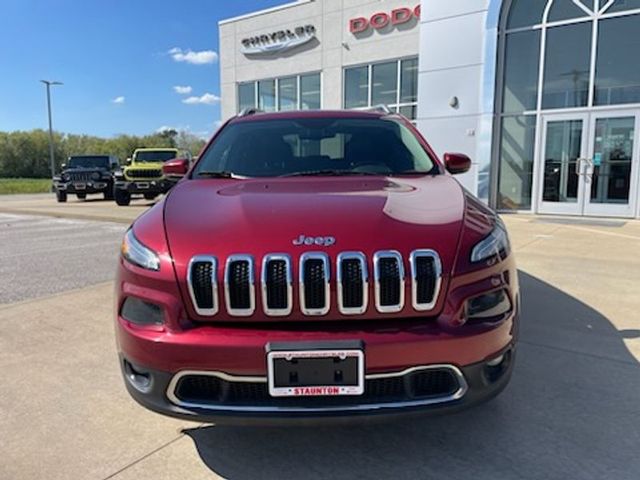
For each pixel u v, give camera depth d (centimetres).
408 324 197
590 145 1076
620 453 225
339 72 1573
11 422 260
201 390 200
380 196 244
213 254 200
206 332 195
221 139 345
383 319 197
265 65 1745
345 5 1532
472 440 237
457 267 201
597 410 262
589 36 1055
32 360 339
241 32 1786
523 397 276
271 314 195
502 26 1130
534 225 940
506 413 260
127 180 1734
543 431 243
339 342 189
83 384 303
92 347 362
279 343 189
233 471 218
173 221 226
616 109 1041
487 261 209
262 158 322
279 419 191
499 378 211
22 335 388
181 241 209
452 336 194
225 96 1873
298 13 1636
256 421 192
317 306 195
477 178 1173
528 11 1111
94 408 274
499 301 211
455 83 1177
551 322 395
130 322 209
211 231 211
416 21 1400
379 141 336
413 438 240
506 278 216
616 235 812
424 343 192
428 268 199
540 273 552
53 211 1473
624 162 1044
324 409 191
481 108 1149
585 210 1090
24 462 226
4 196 2703
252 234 206
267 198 243
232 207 233
